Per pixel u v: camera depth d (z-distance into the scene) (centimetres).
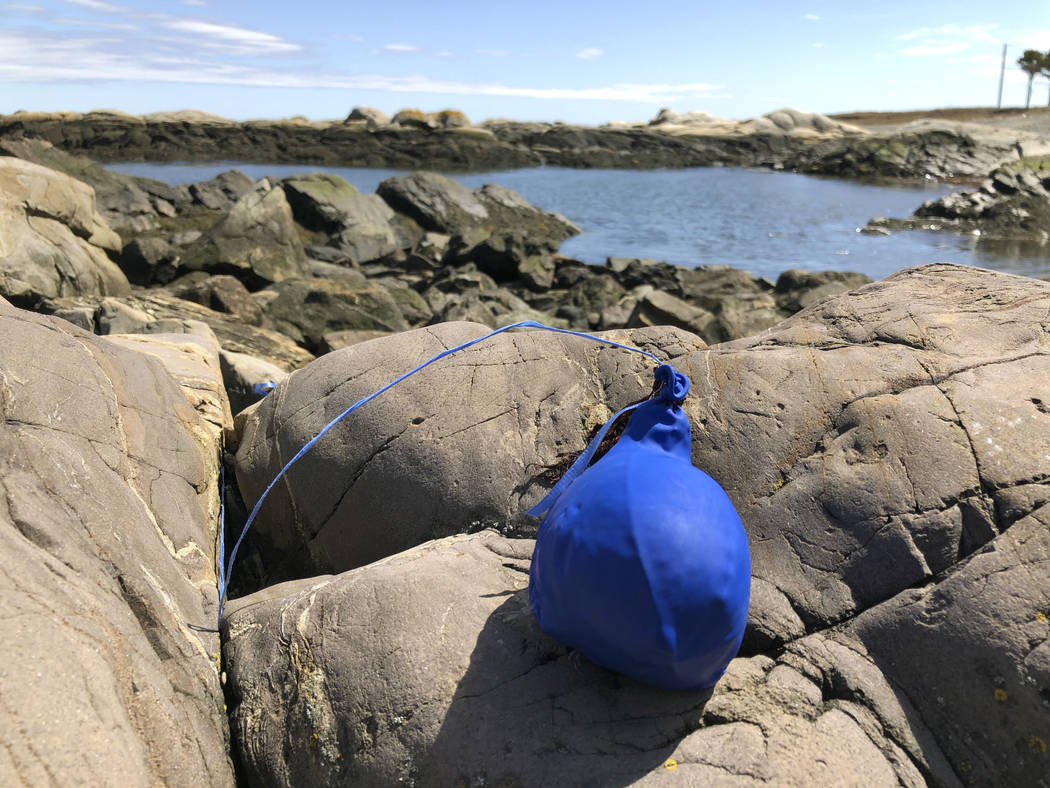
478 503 92
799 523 79
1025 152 1148
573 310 386
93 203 337
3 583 56
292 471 102
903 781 63
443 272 461
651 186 1055
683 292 432
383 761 68
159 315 258
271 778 72
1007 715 65
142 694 61
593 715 67
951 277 99
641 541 62
